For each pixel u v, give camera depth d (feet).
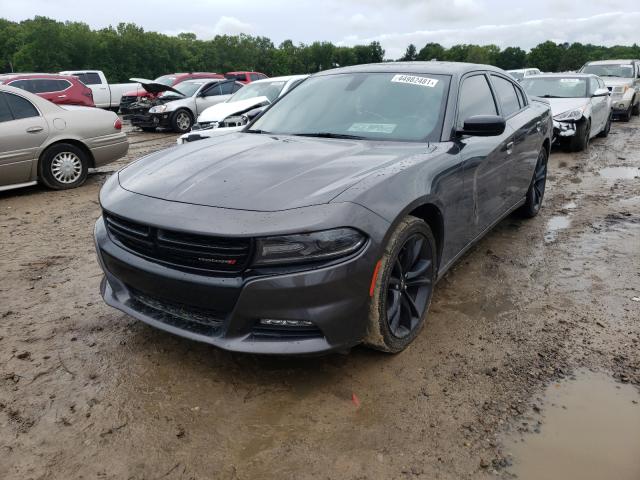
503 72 15.42
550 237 15.75
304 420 7.66
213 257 7.55
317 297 7.45
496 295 11.76
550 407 7.91
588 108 31.53
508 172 13.65
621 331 10.09
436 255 10.06
